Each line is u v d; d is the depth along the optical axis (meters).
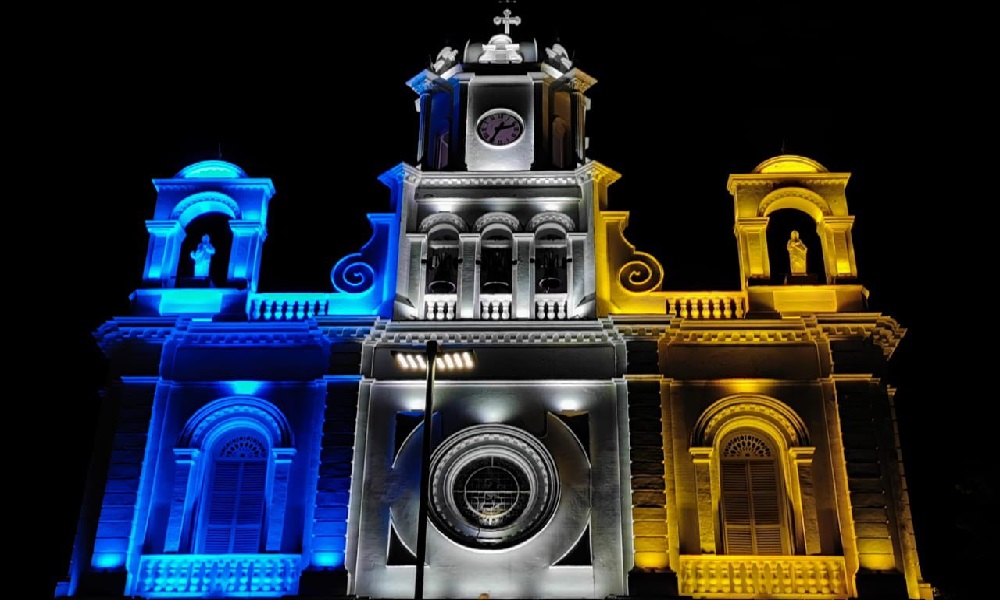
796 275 33.38
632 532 29.73
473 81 37.22
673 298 33.19
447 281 34.00
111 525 30.44
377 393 31.81
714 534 30.16
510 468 31.08
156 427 31.77
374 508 30.50
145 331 32.66
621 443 30.95
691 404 31.47
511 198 34.78
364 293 33.62
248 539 31.03
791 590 29.39
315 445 31.52
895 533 29.88
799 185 34.47
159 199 35.06
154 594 29.91
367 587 29.69
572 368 31.86
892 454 31.17
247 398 32.06
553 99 37.62
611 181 35.28
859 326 31.86
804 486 30.39
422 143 36.53
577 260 33.81
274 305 33.59
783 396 31.45
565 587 29.58
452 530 30.25
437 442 31.12
